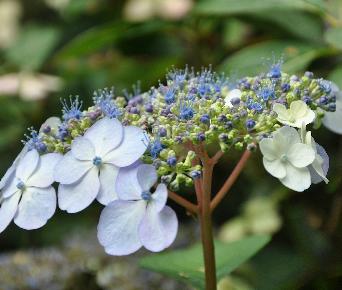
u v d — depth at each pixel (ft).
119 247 1.15
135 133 1.21
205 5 1.87
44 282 1.84
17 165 1.26
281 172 1.18
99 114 1.27
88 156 1.20
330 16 1.77
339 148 1.79
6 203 1.24
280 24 1.82
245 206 1.98
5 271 1.85
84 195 1.19
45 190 1.22
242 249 1.49
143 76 2.11
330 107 1.31
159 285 1.81
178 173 1.19
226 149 1.21
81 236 1.97
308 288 1.60
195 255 1.49
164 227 1.14
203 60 2.10
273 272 1.72
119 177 1.18
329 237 1.76
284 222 1.88
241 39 2.08
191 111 1.23
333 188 1.65
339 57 1.79
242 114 1.22
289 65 1.67
